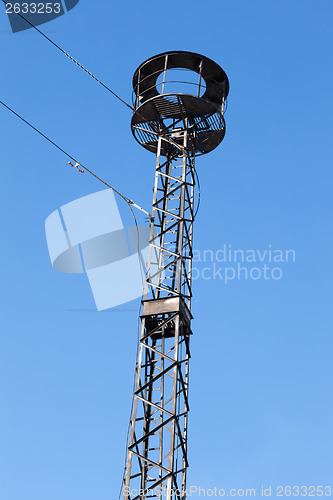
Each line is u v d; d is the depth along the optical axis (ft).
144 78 90.84
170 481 66.03
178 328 74.18
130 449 69.26
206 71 90.22
